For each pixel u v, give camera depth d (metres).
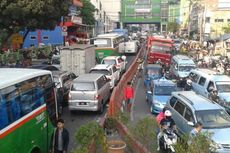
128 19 136.88
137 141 12.80
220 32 73.12
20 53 40.91
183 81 30.31
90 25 82.06
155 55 44.69
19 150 10.27
